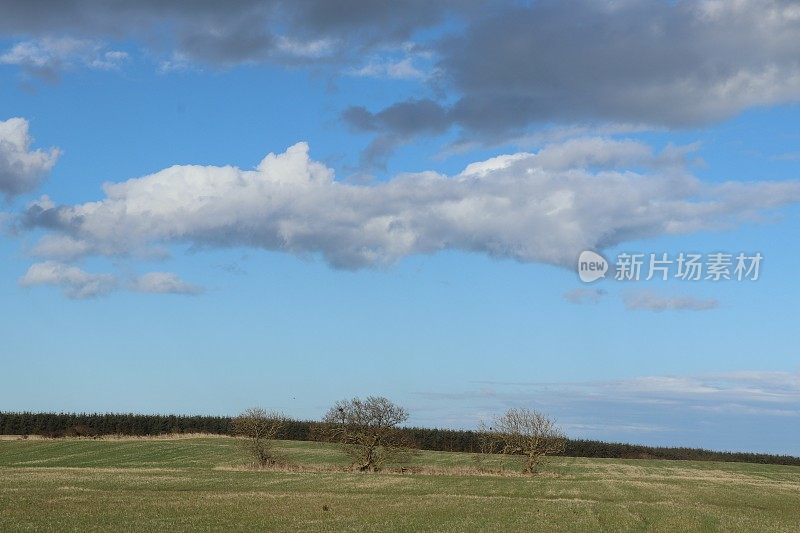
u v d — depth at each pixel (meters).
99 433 143.00
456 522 40.69
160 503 47.56
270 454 90.31
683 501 56.69
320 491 59.28
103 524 37.75
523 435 88.00
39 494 52.03
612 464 108.44
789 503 59.31
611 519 43.16
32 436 131.62
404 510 45.88
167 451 108.12
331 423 86.19
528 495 59.59
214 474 76.06
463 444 132.75
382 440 85.56
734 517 45.53
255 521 39.91
